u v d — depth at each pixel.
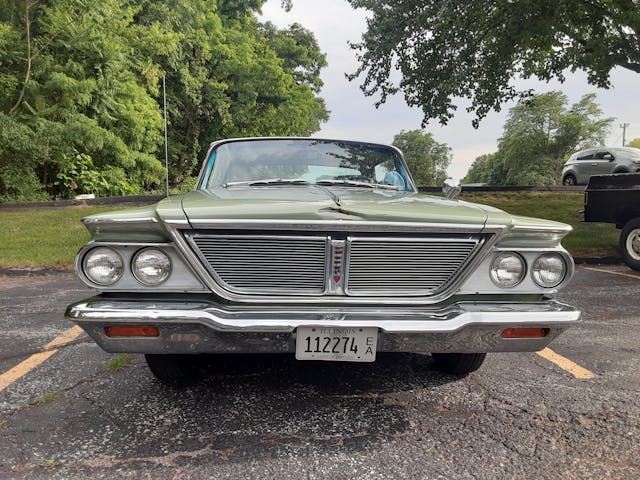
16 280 7.25
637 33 11.77
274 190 3.23
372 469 2.21
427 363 3.56
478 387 3.13
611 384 3.20
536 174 59.91
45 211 12.78
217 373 3.34
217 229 2.40
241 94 31.42
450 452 2.36
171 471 2.18
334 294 2.45
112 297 2.44
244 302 2.42
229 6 36.59
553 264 2.58
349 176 3.78
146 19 23.34
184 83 26.75
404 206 2.69
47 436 2.48
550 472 2.20
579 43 13.60
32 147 14.09
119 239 2.43
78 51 16.62
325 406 2.85
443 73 13.72
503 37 13.68
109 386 3.12
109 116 17.36
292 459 2.28
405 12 13.39
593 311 5.17
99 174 16.98
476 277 2.55
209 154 3.96
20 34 15.18
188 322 2.31
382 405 2.86
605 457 2.32
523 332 2.51
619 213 7.74
